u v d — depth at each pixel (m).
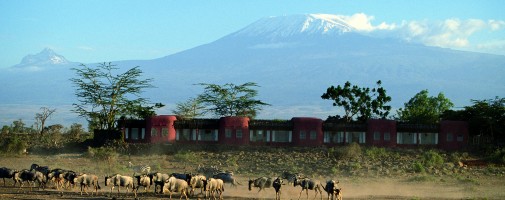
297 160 96.31
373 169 89.69
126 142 112.19
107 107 125.38
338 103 126.88
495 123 108.62
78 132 139.00
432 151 101.69
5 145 106.88
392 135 108.62
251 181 66.25
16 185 71.50
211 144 109.44
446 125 108.75
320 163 93.88
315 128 109.12
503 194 69.88
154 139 110.88
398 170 89.06
